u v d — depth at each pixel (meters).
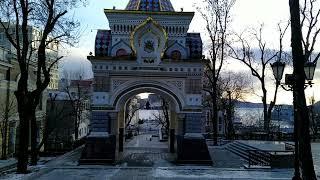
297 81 17.28
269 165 29.97
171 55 32.75
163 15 32.78
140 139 54.75
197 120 32.22
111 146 31.72
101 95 32.28
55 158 35.09
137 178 25.70
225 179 25.30
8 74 43.25
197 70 32.47
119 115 35.81
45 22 28.09
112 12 32.53
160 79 32.50
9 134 43.91
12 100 43.91
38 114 51.19
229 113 57.84
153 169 29.12
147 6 34.09
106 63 32.31
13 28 40.38
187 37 33.69
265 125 46.66
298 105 17.20
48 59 49.62
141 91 33.38
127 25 32.81
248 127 83.56
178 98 32.50
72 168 29.42
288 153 30.69
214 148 42.81
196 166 30.56
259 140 48.94
